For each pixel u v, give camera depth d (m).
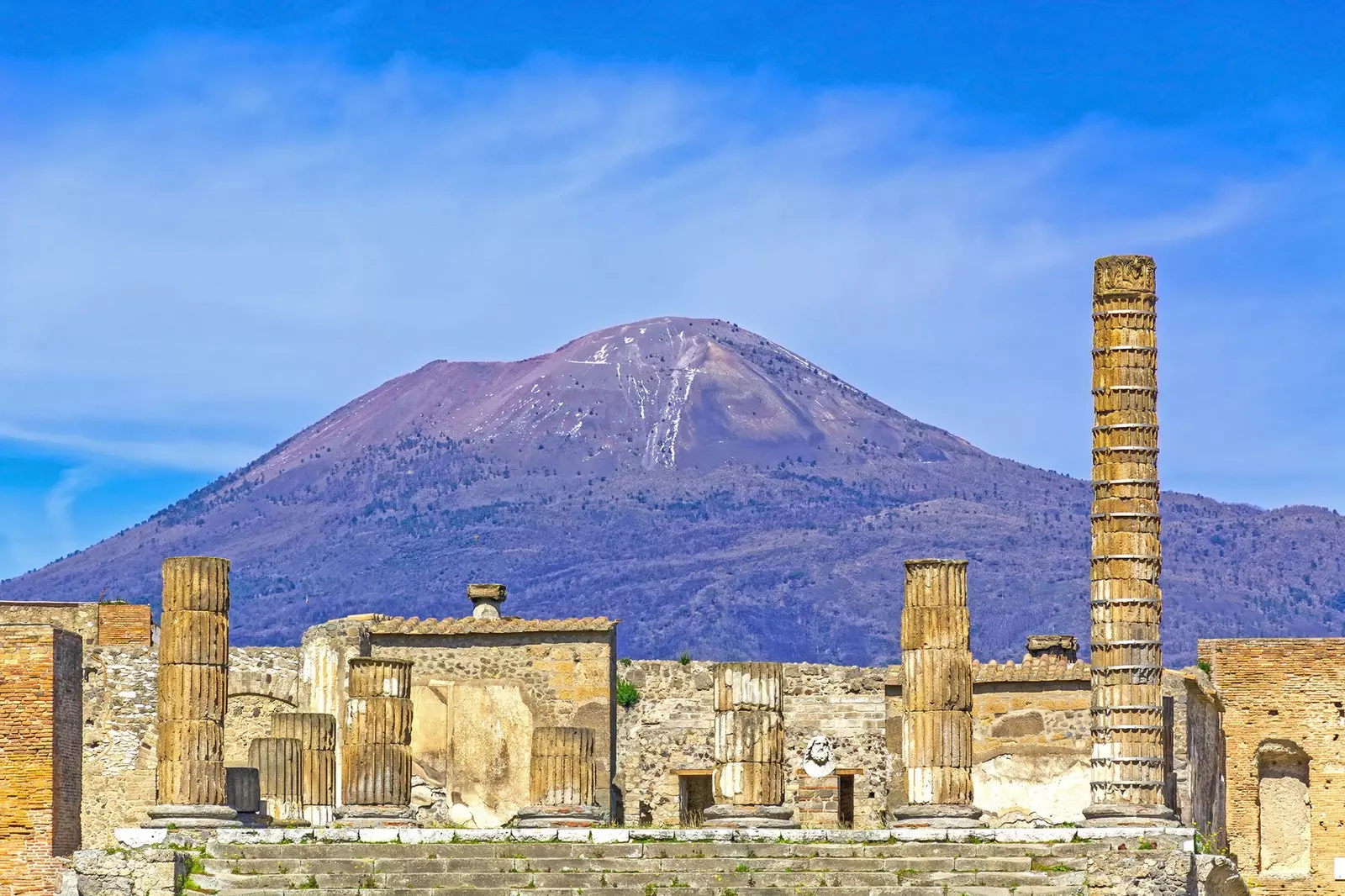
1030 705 140.25
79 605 138.38
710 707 145.50
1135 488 121.88
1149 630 121.00
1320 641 146.12
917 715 114.06
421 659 137.62
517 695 136.50
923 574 115.19
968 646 115.19
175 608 113.12
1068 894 104.06
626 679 146.00
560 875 105.44
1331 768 145.25
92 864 104.19
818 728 144.88
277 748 119.50
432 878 105.25
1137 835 108.50
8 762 123.06
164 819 110.88
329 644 137.62
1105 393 122.94
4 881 122.19
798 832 109.75
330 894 103.56
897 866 106.62
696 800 146.50
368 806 115.94
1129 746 119.94
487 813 135.75
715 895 104.19
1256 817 146.25
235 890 103.94
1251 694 147.00
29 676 123.50
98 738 135.25
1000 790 139.62
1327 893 144.12
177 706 112.56
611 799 135.62
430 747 136.75
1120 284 123.19
